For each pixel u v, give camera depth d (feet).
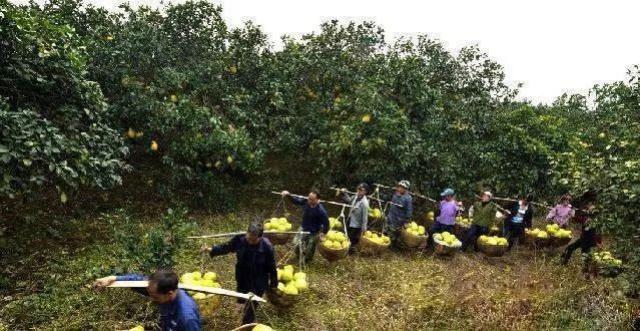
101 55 30.86
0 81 22.27
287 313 21.01
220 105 36.40
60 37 23.95
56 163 20.08
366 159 35.88
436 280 27.63
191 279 18.47
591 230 32.27
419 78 38.42
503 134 45.47
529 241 36.29
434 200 37.04
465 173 42.37
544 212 47.03
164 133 32.04
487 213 34.30
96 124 24.61
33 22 21.85
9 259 21.90
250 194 38.27
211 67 36.14
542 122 46.55
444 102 44.45
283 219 27.86
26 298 18.81
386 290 25.31
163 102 31.19
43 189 29.40
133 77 32.09
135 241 21.35
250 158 33.47
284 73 38.73
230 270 24.45
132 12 34.78
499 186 43.70
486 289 26.40
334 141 35.60
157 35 34.50
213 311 18.11
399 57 40.27
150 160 36.76
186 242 24.67
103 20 34.45
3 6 20.74
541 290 25.90
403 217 32.78
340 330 20.30
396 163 35.99
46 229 25.76
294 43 40.57
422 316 22.39
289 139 38.22
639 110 25.44
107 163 22.89
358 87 37.22
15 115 19.11
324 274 26.50
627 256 21.70
